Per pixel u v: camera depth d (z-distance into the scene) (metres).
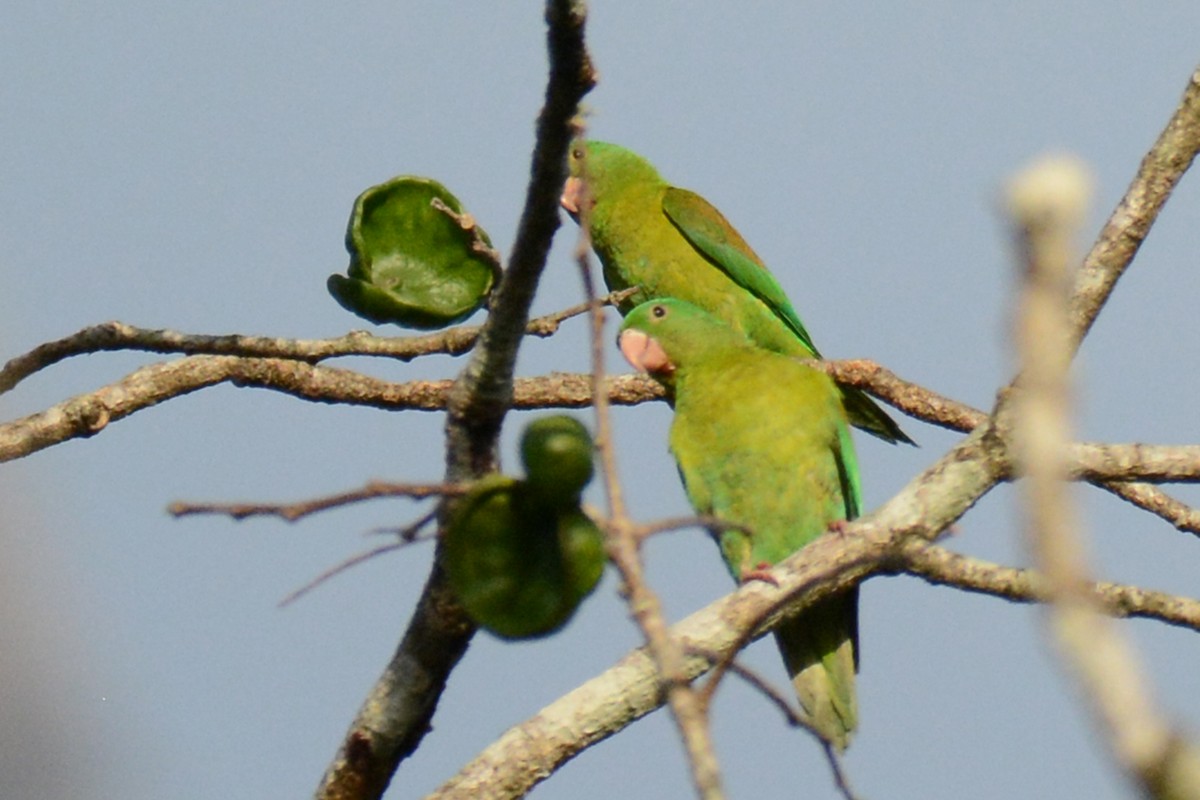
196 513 5.34
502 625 5.36
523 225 6.57
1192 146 8.88
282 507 5.32
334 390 11.27
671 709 4.68
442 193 7.54
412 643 7.69
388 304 7.31
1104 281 8.87
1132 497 10.89
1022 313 2.78
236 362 11.03
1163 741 2.64
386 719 7.80
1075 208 2.71
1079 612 2.73
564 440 5.29
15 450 10.48
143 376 10.84
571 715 8.27
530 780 8.22
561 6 5.77
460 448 7.27
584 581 5.33
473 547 5.36
